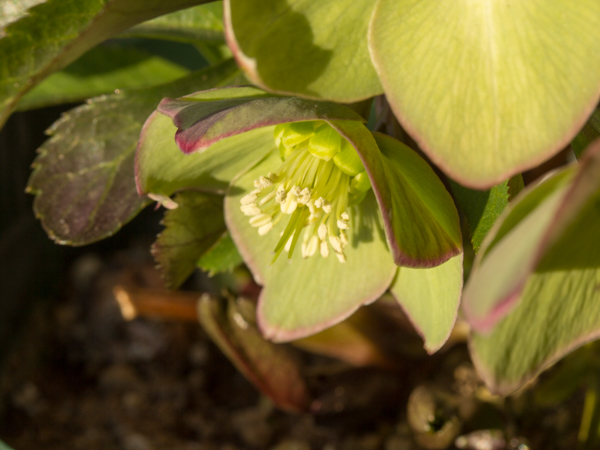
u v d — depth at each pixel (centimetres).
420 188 19
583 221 17
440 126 17
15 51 19
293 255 21
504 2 17
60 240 21
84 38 19
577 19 17
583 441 24
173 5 19
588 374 24
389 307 26
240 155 20
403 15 18
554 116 17
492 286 15
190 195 21
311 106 18
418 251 18
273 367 24
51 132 21
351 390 26
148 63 25
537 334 18
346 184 20
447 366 25
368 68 18
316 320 20
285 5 17
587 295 18
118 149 21
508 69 17
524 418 25
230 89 19
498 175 17
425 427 24
